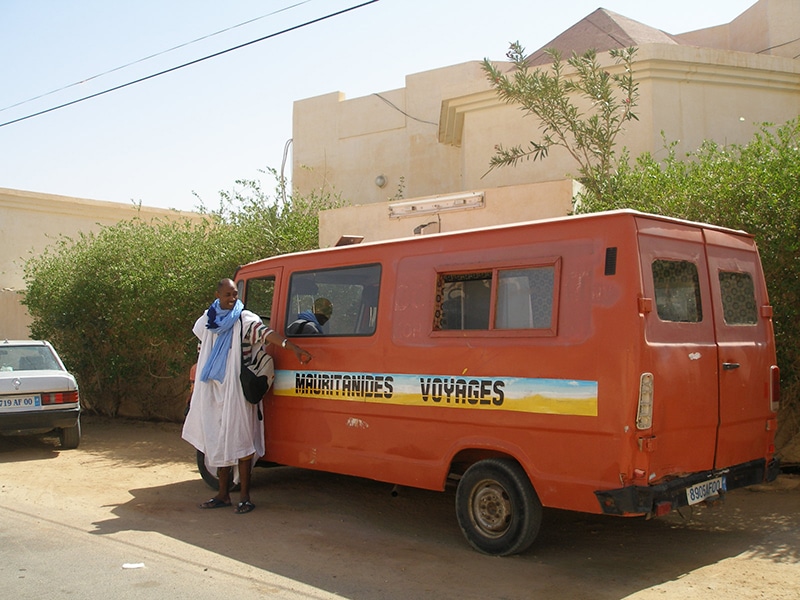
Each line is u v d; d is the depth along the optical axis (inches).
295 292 294.0
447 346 230.7
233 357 276.8
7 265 756.0
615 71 476.7
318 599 188.7
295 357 283.3
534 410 207.0
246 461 280.8
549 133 499.5
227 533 250.4
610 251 198.1
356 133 775.1
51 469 372.5
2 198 751.7
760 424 234.7
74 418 426.0
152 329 502.0
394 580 201.8
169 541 241.1
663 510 190.2
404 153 746.2
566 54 597.3
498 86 385.1
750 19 620.4
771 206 281.7
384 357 249.8
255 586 198.2
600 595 187.5
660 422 193.8
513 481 213.5
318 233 486.3
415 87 741.9
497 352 217.3
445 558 220.7
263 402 295.0
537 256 212.5
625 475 188.9
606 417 192.1
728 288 229.5
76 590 196.1
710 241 224.8
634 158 471.8
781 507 265.3
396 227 445.7
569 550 226.5
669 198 315.6
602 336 195.3
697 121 478.9
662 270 203.6
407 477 240.8
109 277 535.5
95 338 577.0
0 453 424.8
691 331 208.4
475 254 229.1
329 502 294.8
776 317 287.4
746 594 185.6
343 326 269.1
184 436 291.1
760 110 494.3
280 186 514.0
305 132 807.1
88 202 800.9
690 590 189.3
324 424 270.2
